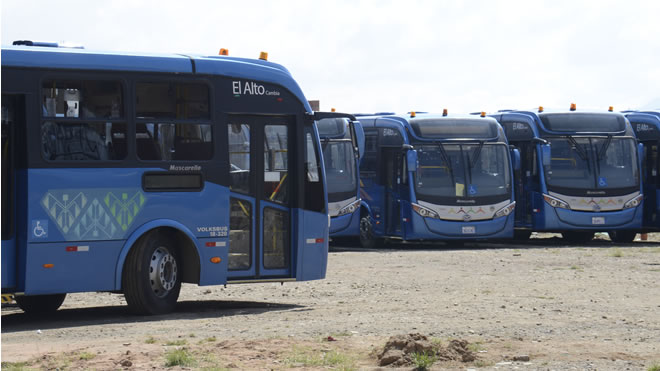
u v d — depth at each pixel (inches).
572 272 920.9
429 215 1283.2
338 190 1338.6
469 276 891.4
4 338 530.6
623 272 918.4
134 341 496.4
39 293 582.2
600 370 411.5
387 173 1341.0
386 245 1416.1
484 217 1299.2
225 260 646.5
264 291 808.3
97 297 797.9
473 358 430.3
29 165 578.9
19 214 580.1
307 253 690.8
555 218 1333.7
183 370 406.9
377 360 432.1
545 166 1339.8
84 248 593.3
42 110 584.7
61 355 445.4
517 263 1027.3
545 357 440.1
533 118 1364.4
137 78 616.4
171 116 628.7
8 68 577.3
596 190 1341.0
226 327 554.6
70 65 594.2
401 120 1317.7
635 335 512.1
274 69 679.7
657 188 1384.1
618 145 1359.5
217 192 642.2
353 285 826.2
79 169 593.0
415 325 548.4
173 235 636.1
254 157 669.3
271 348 458.6
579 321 567.5
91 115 600.7
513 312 614.2
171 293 635.5
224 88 652.1
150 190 616.4
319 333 518.3
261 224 673.0
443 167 1296.8
